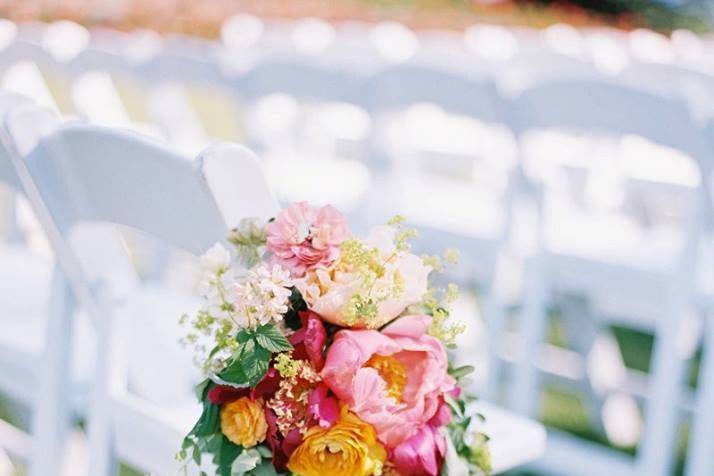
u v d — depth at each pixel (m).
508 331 4.88
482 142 4.45
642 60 4.60
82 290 1.82
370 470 1.34
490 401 3.54
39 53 4.04
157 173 1.53
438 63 3.12
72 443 2.52
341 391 1.35
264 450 1.38
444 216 3.66
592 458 3.16
